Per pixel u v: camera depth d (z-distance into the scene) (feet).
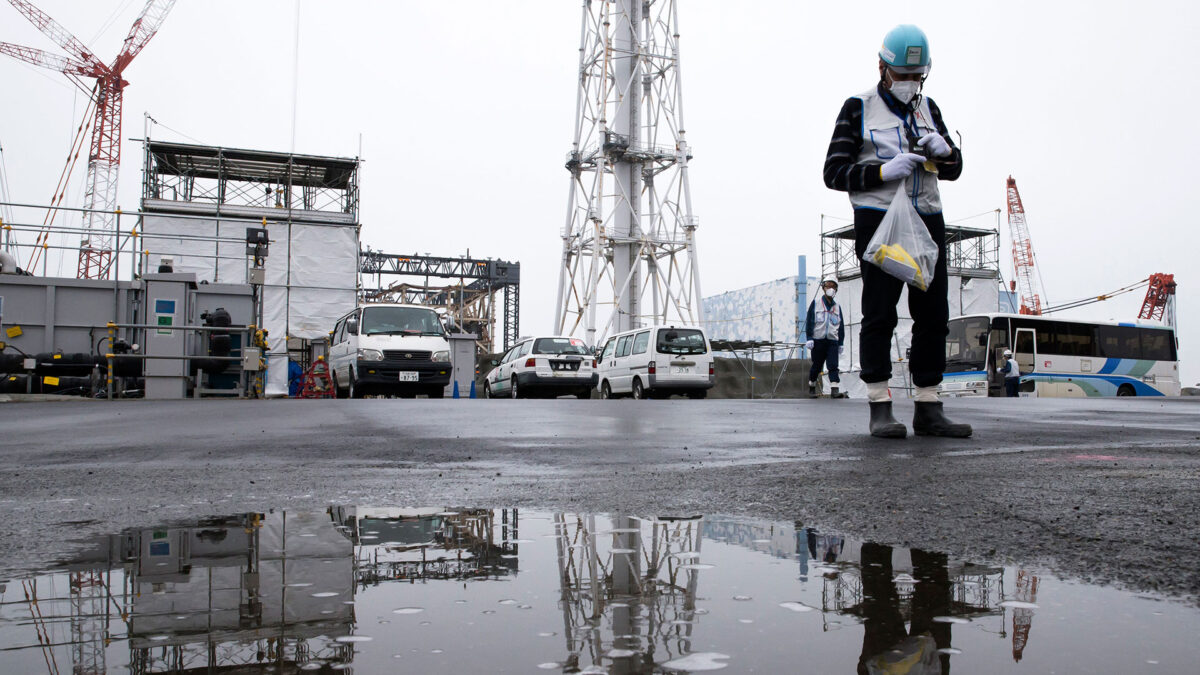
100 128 154.51
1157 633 3.18
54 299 47.26
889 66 13.47
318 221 88.99
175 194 92.53
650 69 114.32
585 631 3.19
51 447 14.10
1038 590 3.93
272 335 85.46
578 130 115.24
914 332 14.33
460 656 2.88
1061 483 8.09
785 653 2.91
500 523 6.15
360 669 2.74
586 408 27.71
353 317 55.01
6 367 45.60
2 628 3.28
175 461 11.55
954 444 12.97
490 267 166.20
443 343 53.57
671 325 60.59
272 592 3.90
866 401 34.63
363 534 5.70
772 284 178.60
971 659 2.83
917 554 4.88
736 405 30.14
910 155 12.94
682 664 2.78
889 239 13.12
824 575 4.28
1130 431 15.49
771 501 7.21
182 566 4.57
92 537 5.61
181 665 2.80
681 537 5.52
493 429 17.69
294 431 17.26
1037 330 73.41
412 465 10.85
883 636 3.13
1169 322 165.68
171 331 47.16
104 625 3.33
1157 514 6.20
